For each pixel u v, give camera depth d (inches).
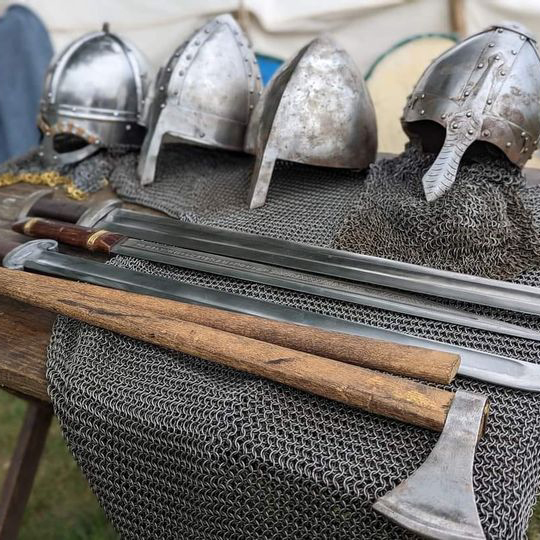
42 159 60.6
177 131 53.7
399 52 75.9
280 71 49.2
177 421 32.0
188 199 52.0
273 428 30.5
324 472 28.8
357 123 48.8
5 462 76.1
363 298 37.0
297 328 33.2
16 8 102.9
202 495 32.2
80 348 36.4
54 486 73.5
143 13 100.7
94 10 103.1
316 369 30.0
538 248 39.8
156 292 38.5
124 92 58.7
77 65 58.1
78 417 34.9
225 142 54.9
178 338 33.4
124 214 48.4
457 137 41.0
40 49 104.1
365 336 33.6
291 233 44.4
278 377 30.7
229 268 40.5
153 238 44.9
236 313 35.3
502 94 41.0
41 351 37.7
